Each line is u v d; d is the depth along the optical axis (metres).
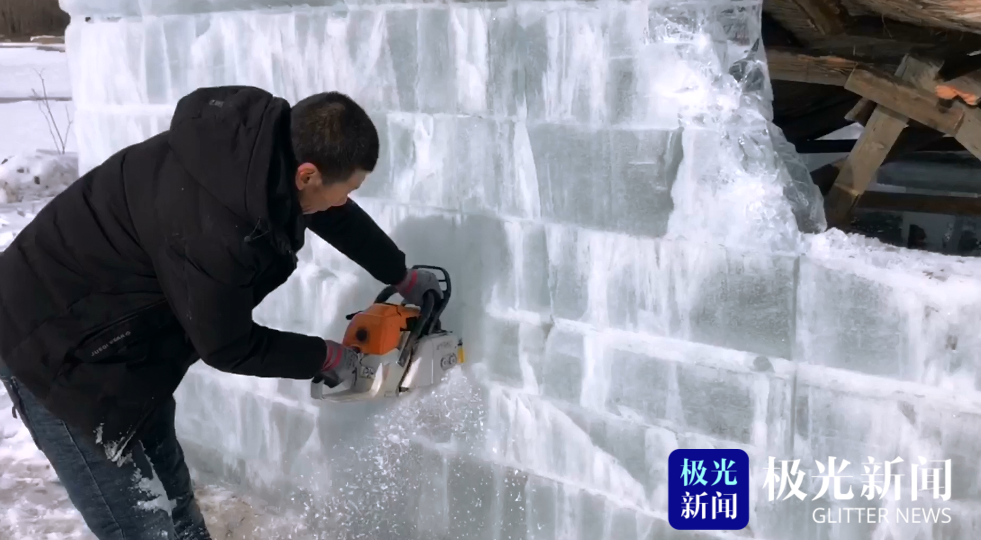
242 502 2.59
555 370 1.89
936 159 2.82
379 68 2.04
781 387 1.59
